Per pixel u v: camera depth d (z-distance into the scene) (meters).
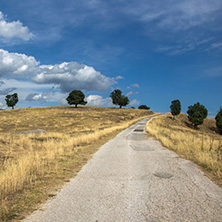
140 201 3.74
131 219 3.05
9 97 88.00
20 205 3.58
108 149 10.73
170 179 5.16
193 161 7.46
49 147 11.23
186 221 3.00
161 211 3.33
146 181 5.00
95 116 57.25
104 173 5.80
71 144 12.23
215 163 6.39
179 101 72.44
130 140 15.45
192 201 3.74
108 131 22.22
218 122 63.59
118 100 106.00
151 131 21.97
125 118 59.94
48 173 5.79
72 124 39.75
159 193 4.16
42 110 69.38
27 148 11.16
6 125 36.72
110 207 3.48
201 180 5.06
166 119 69.62
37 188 4.50
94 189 4.43
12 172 5.17
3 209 3.39
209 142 10.83
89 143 13.50
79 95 92.50
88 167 6.57
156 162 7.33
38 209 3.42
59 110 69.69
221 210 3.36
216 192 4.21
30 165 6.26
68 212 3.29
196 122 66.88
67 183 4.88
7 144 11.68
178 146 10.37
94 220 3.02
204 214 3.22
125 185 4.70
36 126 35.69
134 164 7.01
